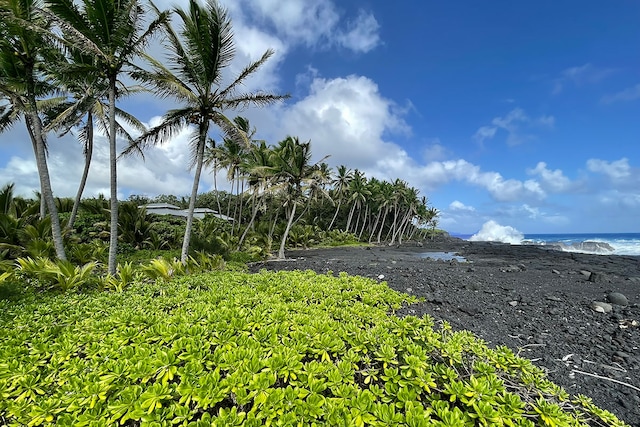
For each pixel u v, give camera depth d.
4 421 2.29
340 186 48.22
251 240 23.56
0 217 11.53
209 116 11.77
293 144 21.22
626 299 8.40
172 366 2.58
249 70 11.45
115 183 9.41
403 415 2.19
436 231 87.06
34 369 2.76
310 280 7.54
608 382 4.15
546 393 2.77
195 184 11.89
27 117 13.05
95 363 2.73
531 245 51.81
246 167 22.47
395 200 52.75
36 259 8.73
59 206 18.78
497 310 7.27
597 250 44.12
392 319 4.58
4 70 10.48
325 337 3.26
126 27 9.00
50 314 4.61
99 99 12.91
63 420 2.08
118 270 8.60
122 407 2.14
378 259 22.33
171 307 5.12
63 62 9.66
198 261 11.46
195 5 10.15
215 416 2.18
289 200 22.22
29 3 8.92
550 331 6.00
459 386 2.48
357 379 2.99
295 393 2.30
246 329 3.59
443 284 9.90
